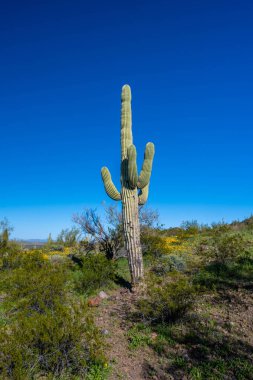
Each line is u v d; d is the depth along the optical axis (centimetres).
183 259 1123
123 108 1001
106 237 1271
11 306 740
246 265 994
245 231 1597
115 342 628
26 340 486
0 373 448
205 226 1973
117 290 952
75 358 516
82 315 561
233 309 732
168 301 678
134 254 934
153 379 515
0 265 1030
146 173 962
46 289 728
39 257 1058
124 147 985
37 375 495
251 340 601
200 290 804
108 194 982
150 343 618
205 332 642
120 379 511
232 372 512
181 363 545
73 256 1357
